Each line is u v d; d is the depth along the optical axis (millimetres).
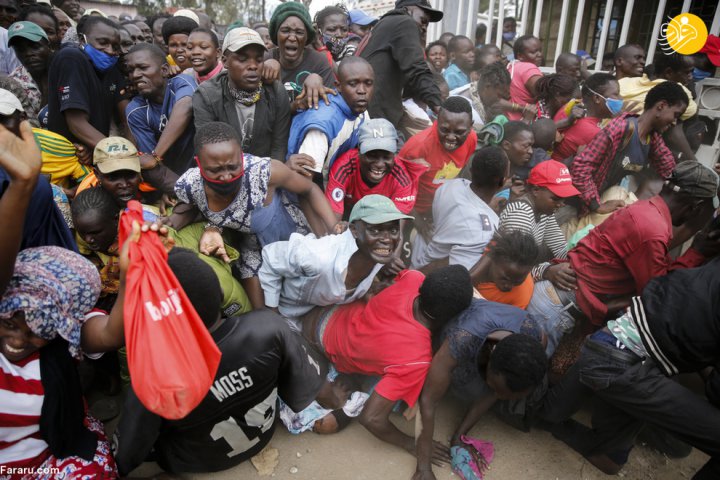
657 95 3412
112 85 3814
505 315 2363
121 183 2580
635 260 2549
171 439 2178
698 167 2414
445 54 5680
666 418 2127
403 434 2469
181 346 1521
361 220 2328
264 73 2957
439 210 3160
